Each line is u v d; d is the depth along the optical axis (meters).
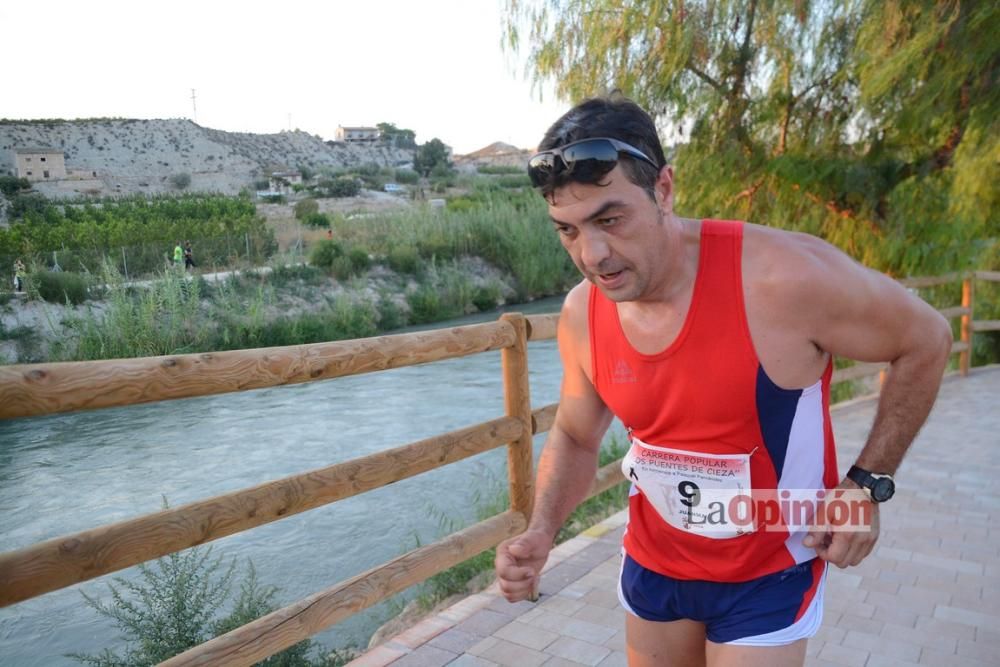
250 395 14.99
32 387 1.58
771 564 1.39
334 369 2.31
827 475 1.40
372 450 11.15
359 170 112.00
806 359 1.29
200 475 10.13
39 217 43.16
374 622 4.74
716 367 1.28
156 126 114.94
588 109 1.20
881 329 1.29
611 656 2.81
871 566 3.65
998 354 10.03
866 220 7.80
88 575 1.71
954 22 6.35
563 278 33.38
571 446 1.68
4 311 18.61
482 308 29.53
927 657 2.81
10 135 101.06
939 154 7.30
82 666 4.43
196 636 3.68
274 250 30.97
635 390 1.37
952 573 3.55
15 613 5.57
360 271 28.00
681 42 7.43
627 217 1.17
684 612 1.48
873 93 6.58
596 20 7.86
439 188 84.12
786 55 7.59
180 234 29.94
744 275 1.26
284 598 5.68
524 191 43.12
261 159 119.81
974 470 5.19
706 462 1.35
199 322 20.19
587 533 4.11
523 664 2.77
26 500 9.20
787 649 1.38
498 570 1.51
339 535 7.13
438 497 7.97
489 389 15.00
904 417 1.35
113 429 12.61
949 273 8.40
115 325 17.98
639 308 1.33
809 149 7.73
